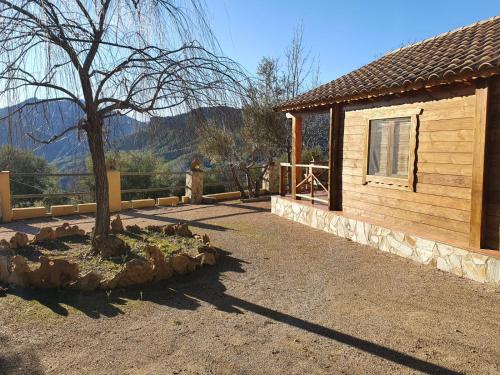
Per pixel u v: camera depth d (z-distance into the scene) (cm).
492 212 589
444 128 664
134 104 565
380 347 384
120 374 333
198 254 664
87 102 591
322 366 349
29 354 363
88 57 570
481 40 725
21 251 678
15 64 494
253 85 598
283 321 442
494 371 343
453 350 379
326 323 438
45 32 492
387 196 802
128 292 520
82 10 563
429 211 700
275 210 1191
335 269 642
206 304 488
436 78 604
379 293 534
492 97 576
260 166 1611
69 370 338
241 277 595
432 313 467
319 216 963
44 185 1312
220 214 1184
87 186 1258
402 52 1030
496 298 512
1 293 505
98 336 399
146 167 1304
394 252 736
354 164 899
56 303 479
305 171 1434
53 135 546
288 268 645
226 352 371
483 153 582
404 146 756
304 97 1023
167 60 574
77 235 800
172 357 361
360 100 849
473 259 584
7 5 492
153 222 1045
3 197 1026
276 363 353
